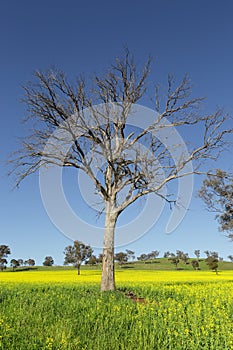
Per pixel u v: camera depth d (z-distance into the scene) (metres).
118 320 12.51
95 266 103.44
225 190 32.44
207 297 18.66
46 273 60.56
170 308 14.39
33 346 9.41
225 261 125.25
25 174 20.66
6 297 18.20
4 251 99.12
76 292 20.41
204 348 10.22
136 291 21.30
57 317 13.29
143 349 9.95
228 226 32.75
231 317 13.88
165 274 56.59
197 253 108.50
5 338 9.78
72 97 20.83
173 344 10.61
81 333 11.10
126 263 113.81
